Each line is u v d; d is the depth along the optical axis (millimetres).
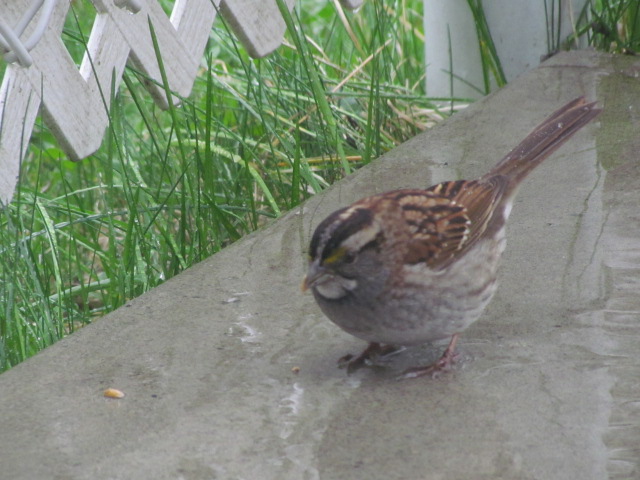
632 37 8836
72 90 5945
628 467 3537
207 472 3602
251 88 7496
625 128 7074
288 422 3928
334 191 6359
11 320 5156
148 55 6461
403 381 4223
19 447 3773
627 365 4238
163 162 6211
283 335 4691
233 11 6988
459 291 4090
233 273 5355
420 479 3516
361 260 3926
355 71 8000
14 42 5375
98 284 6020
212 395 4152
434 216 4078
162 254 6145
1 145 5473
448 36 8758
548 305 4801
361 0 8539
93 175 7480
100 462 3672
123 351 4539
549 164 6551
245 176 7125
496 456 3637
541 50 8836
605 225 5641
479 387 4129
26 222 6566
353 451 3711
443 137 7195
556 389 4078
